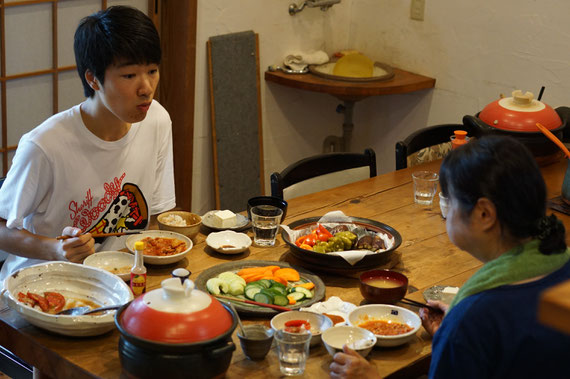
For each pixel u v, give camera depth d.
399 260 2.00
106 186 2.04
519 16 3.50
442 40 3.88
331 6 4.24
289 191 2.58
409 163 2.94
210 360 1.33
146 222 2.20
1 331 1.60
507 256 1.20
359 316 1.63
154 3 3.58
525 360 1.15
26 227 2.01
